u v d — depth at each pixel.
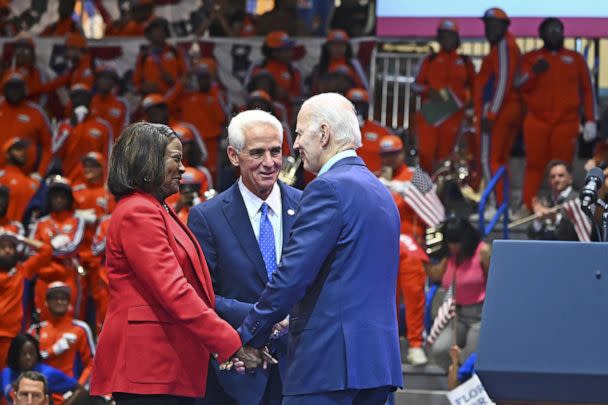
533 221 18.41
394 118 25.52
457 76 22.58
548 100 21.67
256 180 9.64
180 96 24.73
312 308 7.89
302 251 7.71
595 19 24.48
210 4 27.94
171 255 8.09
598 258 6.57
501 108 21.84
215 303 9.37
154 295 8.06
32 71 26.31
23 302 18.84
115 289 8.23
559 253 6.62
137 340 8.07
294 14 26.95
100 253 19.97
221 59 26.48
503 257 6.68
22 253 20.12
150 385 8.03
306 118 8.24
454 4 25.38
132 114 26.23
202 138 24.02
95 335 20.34
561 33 21.91
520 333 6.46
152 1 28.06
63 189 20.19
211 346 8.05
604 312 6.43
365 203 7.93
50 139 24.16
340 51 24.88
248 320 7.98
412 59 25.59
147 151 8.23
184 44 26.77
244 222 9.77
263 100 22.64
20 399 14.74
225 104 24.80
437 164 22.16
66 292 18.42
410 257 17.16
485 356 6.44
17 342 17.23
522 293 6.55
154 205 8.23
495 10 21.89
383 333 7.90
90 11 30.00
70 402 16.72
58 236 19.94
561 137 21.50
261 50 26.41
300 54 25.75
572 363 6.34
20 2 28.62
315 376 7.78
